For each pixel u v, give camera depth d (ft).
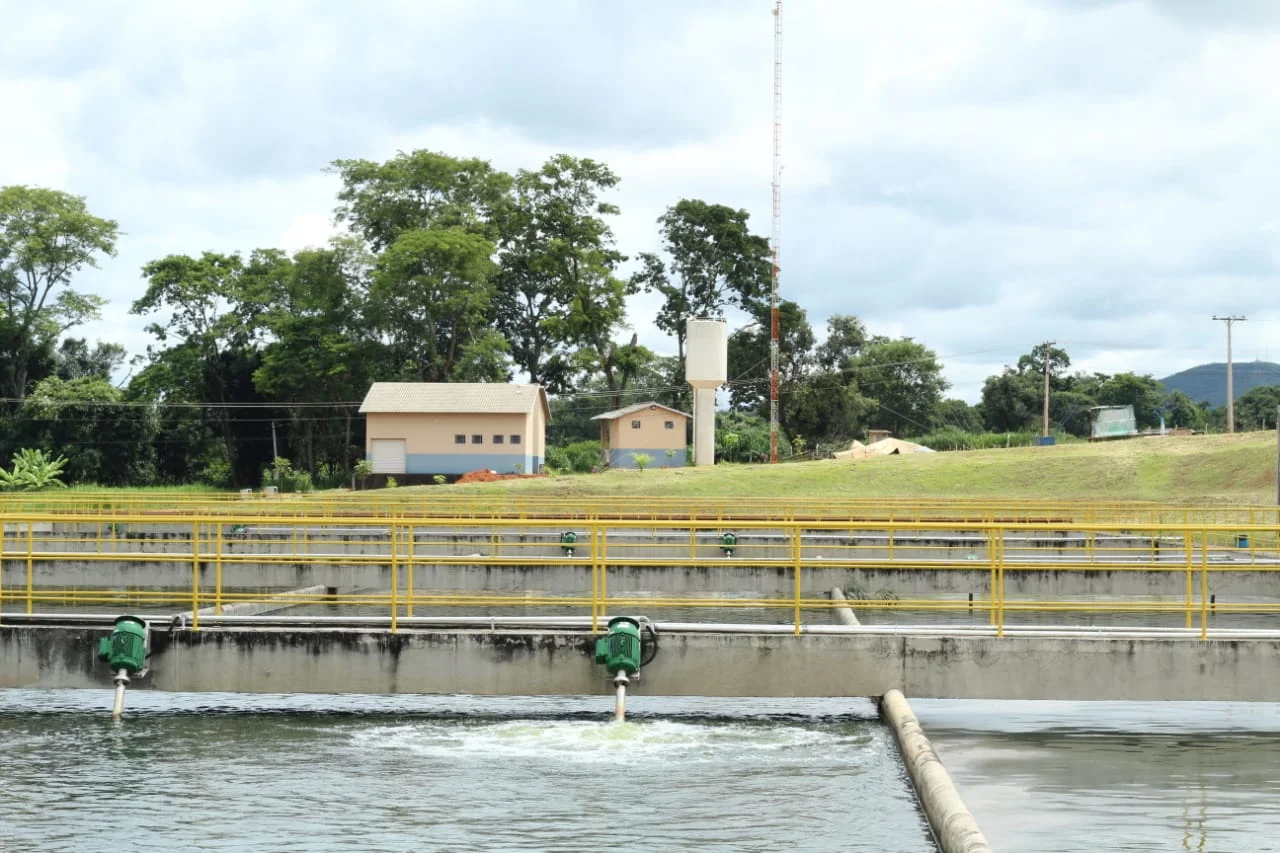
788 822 44.60
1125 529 60.54
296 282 275.18
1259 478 202.80
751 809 46.29
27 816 45.88
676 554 119.34
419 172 295.48
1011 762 54.34
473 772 51.90
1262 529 59.41
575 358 305.53
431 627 63.31
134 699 66.95
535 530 129.80
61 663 60.34
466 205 301.22
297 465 285.43
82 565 107.24
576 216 314.76
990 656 58.44
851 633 59.00
